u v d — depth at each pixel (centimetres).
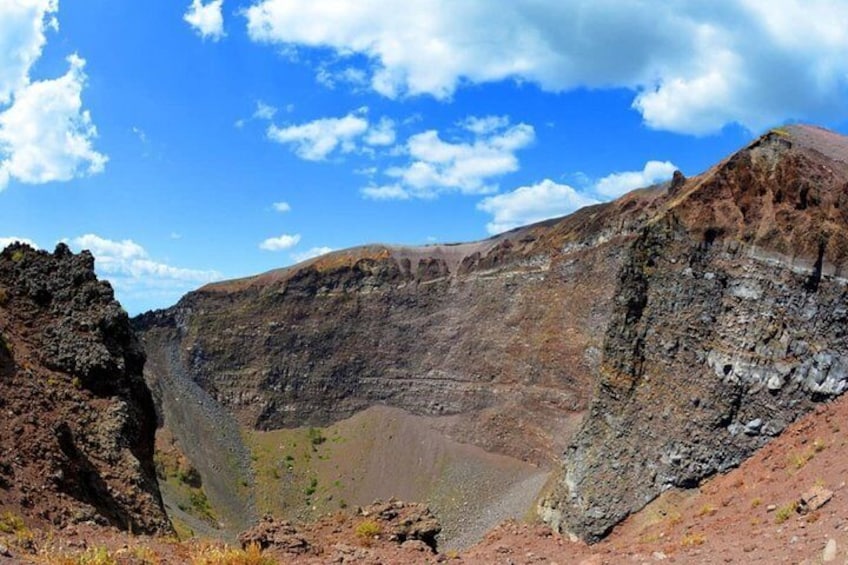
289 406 16662
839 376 4175
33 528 1919
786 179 5012
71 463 2369
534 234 15825
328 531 2634
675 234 5584
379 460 14375
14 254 3306
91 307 3164
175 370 17438
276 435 16188
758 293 4838
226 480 14050
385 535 2598
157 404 15425
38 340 2944
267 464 14962
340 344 17200
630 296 5700
